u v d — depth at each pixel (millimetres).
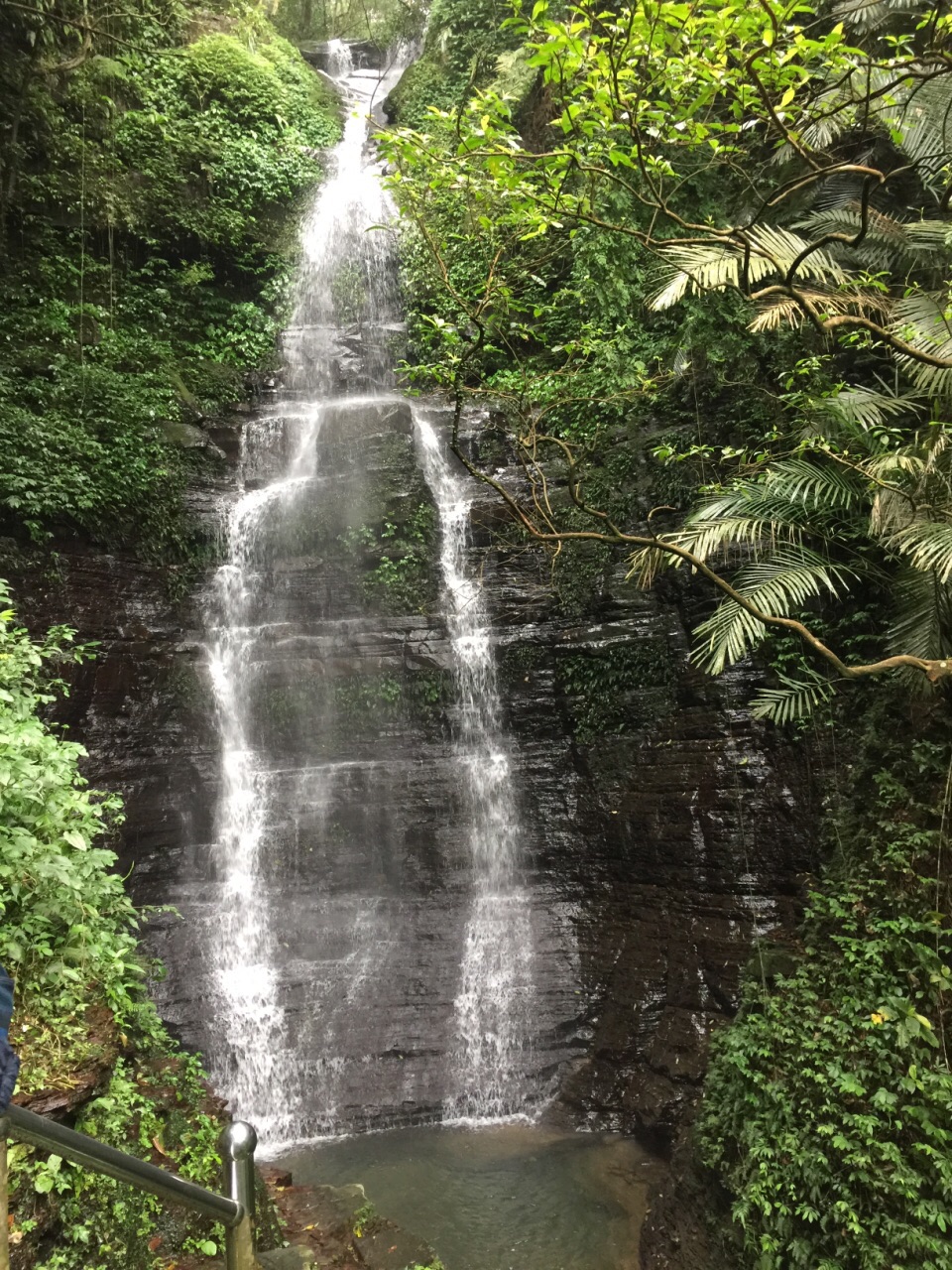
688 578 9547
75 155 13789
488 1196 6457
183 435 12250
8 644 5699
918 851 6020
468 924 9109
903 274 7672
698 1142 5914
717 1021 7492
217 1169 4367
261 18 19344
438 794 9789
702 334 9766
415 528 11688
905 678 6574
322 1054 7988
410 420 12727
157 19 16672
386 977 8578
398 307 16750
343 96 21016
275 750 10336
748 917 7758
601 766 9672
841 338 6609
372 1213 5227
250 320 15812
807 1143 5141
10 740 4297
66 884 4184
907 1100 4953
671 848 8586
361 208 17875
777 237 5891
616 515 10602
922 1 7652
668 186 10359
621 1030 8047
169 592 10867
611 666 9922
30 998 3947
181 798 9641
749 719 8445
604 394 10656
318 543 11750
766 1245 4980
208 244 15539
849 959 5840
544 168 4309
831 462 6793
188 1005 8070
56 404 10773
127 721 9523
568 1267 5605
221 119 16734
